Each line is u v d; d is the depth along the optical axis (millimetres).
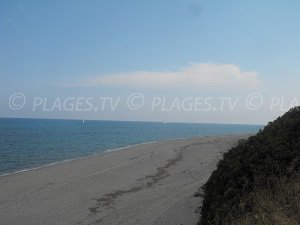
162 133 100188
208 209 10508
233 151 11656
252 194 8766
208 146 40375
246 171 9945
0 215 14992
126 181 21172
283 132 10609
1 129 101812
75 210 15469
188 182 20219
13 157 38844
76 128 119438
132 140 66875
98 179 21984
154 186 19625
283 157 9664
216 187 10633
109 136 78938
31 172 25672
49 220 14234
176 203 15609
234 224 8055
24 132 87875
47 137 70375
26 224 13828
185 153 34000
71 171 25344
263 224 7656
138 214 14508
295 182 8828
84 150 46281
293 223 7523
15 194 18594
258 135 11289
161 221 13414
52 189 19516
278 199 8398
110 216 14461
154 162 28469
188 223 12875
